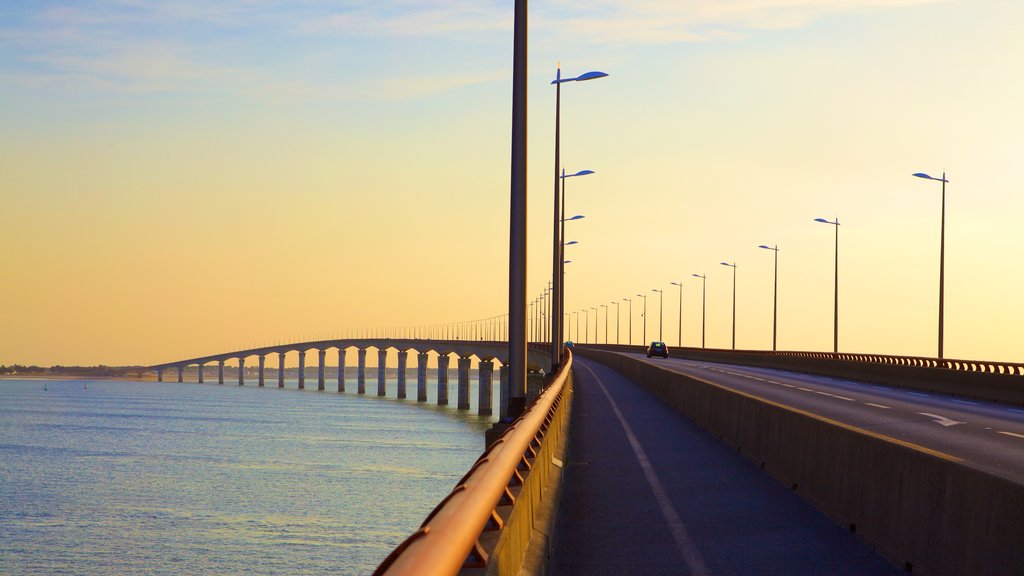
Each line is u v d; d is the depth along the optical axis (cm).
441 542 465
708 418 2905
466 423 17988
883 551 1189
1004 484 893
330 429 16050
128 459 11275
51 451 12369
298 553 5816
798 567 1123
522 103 2289
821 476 1548
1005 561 874
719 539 1291
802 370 7412
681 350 12700
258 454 11706
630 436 2708
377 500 7738
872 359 7644
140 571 5566
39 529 6788
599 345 19725
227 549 5994
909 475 1131
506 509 848
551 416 1839
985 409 3644
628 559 1168
